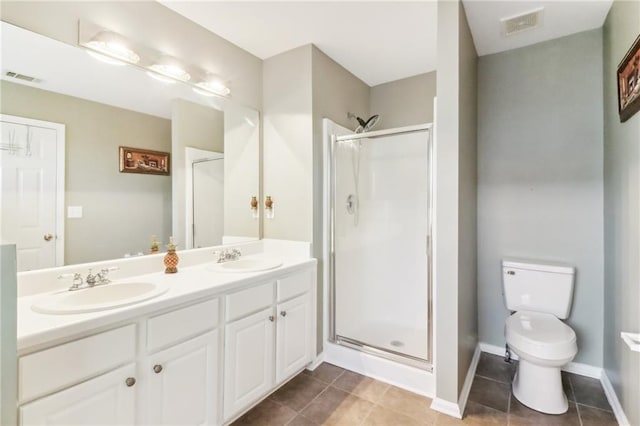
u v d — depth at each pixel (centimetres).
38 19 140
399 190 277
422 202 267
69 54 150
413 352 224
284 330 201
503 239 247
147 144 184
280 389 206
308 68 232
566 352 174
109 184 167
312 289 228
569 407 185
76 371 107
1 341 88
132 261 172
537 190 235
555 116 228
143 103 181
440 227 181
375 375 220
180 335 140
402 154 275
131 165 177
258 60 252
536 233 235
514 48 240
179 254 198
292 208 241
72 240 153
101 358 114
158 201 190
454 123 176
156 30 183
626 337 130
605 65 204
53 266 146
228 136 229
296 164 238
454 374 179
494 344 253
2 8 130
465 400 190
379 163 286
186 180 204
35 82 141
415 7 190
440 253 181
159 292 138
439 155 181
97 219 162
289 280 205
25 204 139
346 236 268
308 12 194
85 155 158
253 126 248
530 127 236
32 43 139
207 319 152
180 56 196
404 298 277
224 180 227
